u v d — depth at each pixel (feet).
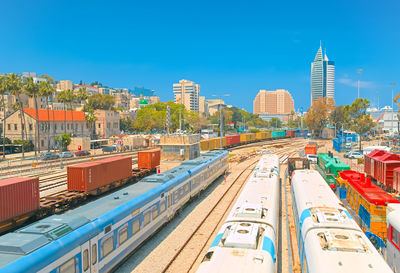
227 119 607.78
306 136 447.01
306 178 69.56
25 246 31.42
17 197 63.52
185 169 87.10
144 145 272.92
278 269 47.19
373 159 113.29
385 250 49.21
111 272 46.14
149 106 438.40
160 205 61.67
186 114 398.21
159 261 50.65
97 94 449.89
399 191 89.86
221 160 124.36
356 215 69.15
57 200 76.84
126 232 48.03
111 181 95.66
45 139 242.17
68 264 34.83
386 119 424.46
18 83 212.43
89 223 40.19
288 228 65.10
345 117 375.45
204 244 57.93
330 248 32.24
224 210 80.89
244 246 33.60
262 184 63.36
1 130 263.29
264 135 352.08
